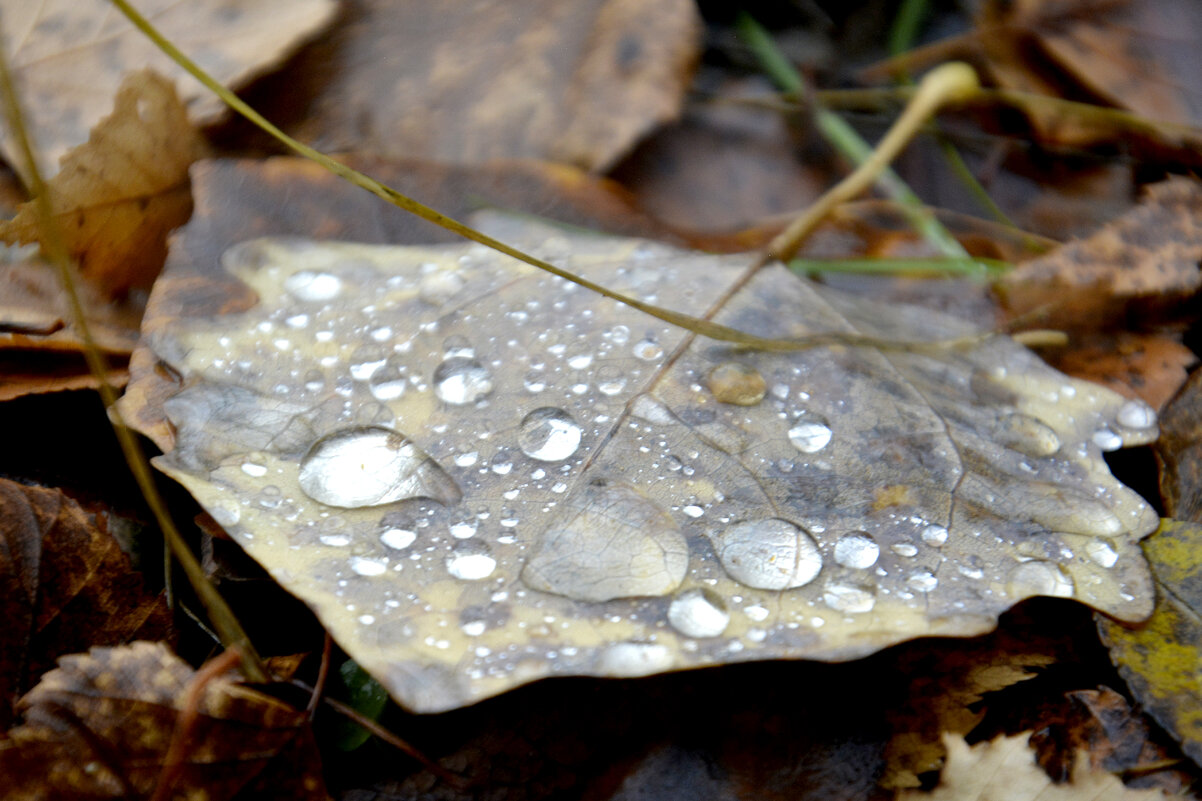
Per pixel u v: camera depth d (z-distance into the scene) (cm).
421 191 20
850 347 19
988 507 18
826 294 20
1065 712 18
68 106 20
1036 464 19
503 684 17
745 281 19
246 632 19
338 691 18
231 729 18
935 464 18
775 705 18
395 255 19
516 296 19
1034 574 18
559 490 18
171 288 19
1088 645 18
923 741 18
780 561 18
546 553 18
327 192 20
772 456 18
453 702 17
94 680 17
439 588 18
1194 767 18
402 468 18
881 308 20
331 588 17
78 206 20
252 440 18
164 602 18
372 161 20
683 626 17
